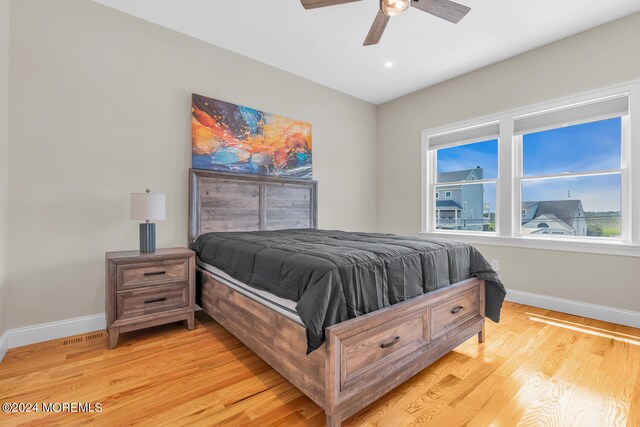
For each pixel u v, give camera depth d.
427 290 1.75
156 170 2.62
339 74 3.56
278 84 3.43
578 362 1.83
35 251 2.11
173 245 2.72
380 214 4.52
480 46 2.93
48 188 2.15
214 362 1.84
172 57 2.70
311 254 1.53
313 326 1.18
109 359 1.87
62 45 2.20
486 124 3.37
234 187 3.06
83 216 2.28
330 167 3.99
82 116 2.28
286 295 1.45
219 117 2.95
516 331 2.32
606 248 2.54
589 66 2.64
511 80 3.14
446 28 2.63
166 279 2.25
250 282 1.75
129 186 2.48
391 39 2.82
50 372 1.71
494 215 3.45
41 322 2.13
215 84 2.96
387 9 1.88
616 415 1.35
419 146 4.04
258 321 1.71
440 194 3.96
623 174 2.54
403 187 4.24
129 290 2.09
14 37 2.03
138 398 1.47
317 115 3.83
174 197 2.72
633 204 2.45
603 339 2.17
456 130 3.64
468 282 2.02
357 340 1.30
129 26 2.48
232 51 3.06
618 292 2.50
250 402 1.45
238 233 2.74
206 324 2.50
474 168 3.65
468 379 1.65
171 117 2.70
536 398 1.48
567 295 2.76
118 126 2.43
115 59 2.42
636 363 1.82
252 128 3.18
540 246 2.93
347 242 2.00
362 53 3.09
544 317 2.65
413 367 1.56
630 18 2.44
